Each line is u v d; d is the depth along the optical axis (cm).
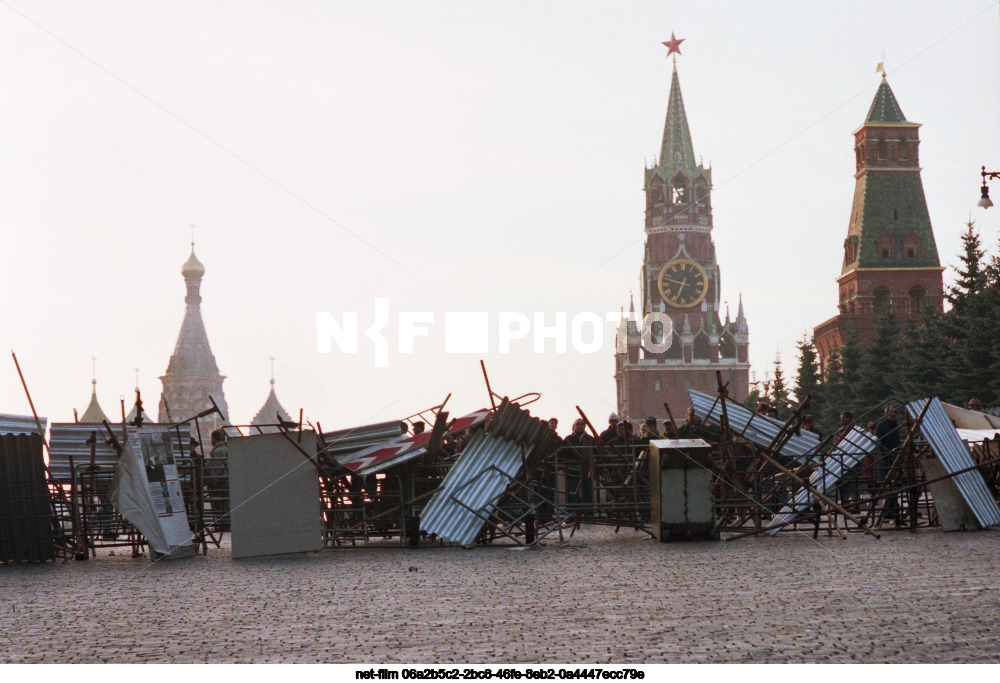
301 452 1595
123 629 864
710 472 1641
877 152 14838
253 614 930
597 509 1758
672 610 894
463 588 1083
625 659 695
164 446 1611
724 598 959
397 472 1708
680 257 17912
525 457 1680
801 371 9131
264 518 1577
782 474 1789
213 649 761
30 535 1614
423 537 1811
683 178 18288
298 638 798
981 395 5606
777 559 1295
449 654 723
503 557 1438
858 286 14562
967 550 1345
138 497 1576
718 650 716
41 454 1630
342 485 1727
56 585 1234
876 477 1847
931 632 764
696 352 17888
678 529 1631
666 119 18738
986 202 3538
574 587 1066
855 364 8338
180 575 1313
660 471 1641
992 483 1831
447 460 1767
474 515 1634
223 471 1747
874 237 14675
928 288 14450
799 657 689
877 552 1348
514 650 731
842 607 888
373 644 766
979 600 910
